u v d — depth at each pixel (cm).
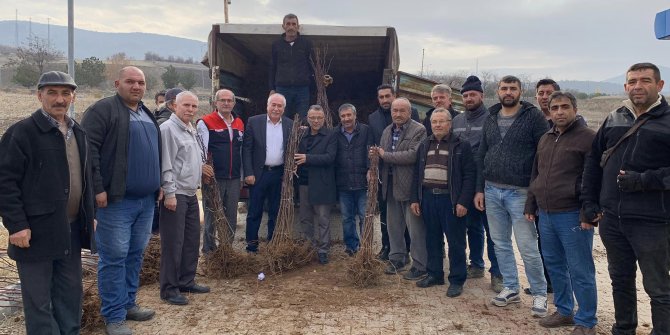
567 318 441
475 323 453
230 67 798
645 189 359
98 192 396
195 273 545
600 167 397
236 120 621
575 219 415
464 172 510
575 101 418
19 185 345
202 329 439
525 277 591
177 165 491
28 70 3828
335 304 498
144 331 435
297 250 605
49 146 348
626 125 376
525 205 452
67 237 357
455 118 579
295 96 755
